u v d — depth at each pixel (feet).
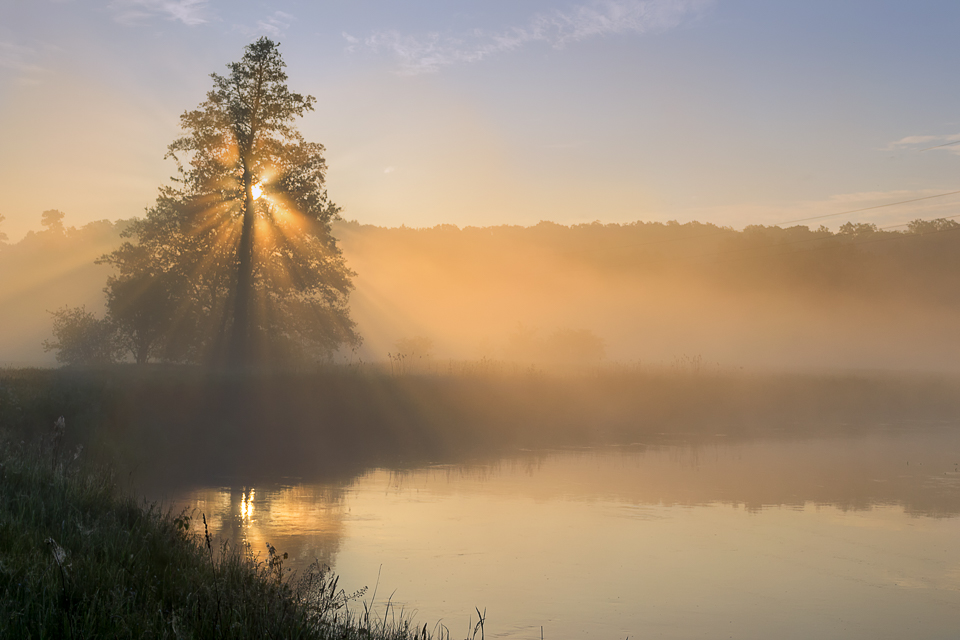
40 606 16.93
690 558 38.06
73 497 29.45
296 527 42.27
